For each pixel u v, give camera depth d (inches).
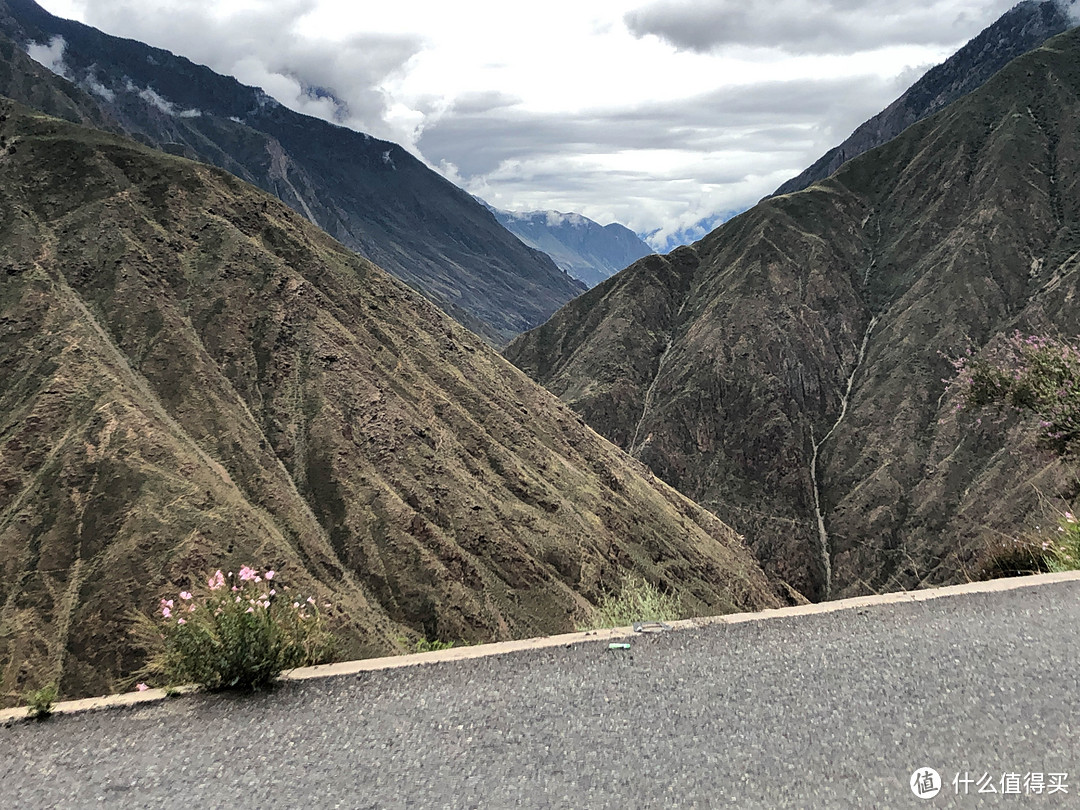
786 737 177.5
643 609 294.7
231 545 1877.5
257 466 2250.2
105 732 192.1
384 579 2128.4
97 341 2370.8
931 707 189.6
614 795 155.6
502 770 167.0
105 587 1726.1
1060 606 256.1
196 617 225.0
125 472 1955.0
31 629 1679.4
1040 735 173.0
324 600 1833.2
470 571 2220.7
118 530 1849.2
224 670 213.2
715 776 161.5
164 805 158.2
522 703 200.2
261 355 2593.5
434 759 172.9
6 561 1806.1
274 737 186.4
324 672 225.6
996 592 274.8
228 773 170.2
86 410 2112.5
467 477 2541.8
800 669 215.8
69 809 158.1
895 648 228.2
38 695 206.2
